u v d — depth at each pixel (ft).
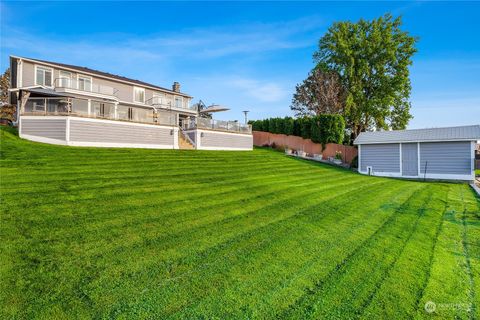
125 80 106.32
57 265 15.60
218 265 17.22
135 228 21.71
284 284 15.57
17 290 13.15
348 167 88.63
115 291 13.79
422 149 74.18
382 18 121.29
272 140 113.70
